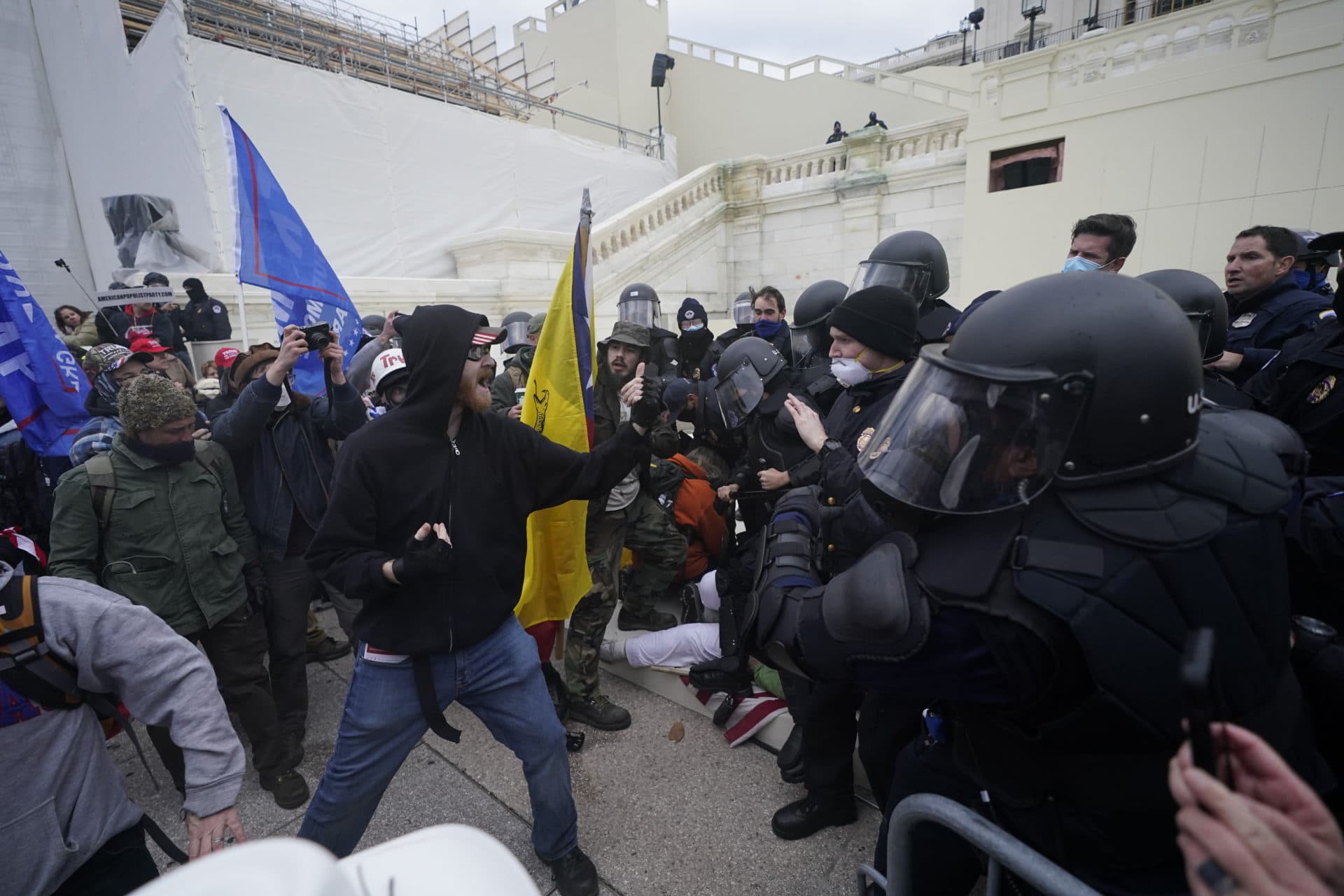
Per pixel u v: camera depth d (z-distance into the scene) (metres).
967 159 10.15
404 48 13.20
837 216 12.61
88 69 7.88
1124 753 0.84
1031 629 0.80
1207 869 0.59
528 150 12.53
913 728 1.47
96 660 1.21
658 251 12.44
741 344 2.66
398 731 1.72
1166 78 8.38
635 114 19.09
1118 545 0.80
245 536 2.51
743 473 2.72
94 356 2.96
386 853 0.76
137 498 2.13
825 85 17.64
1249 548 0.83
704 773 2.44
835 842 2.08
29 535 3.09
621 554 2.98
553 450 1.88
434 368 1.65
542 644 2.71
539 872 2.05
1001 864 1.01
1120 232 2.65
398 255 10.59
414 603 1.65
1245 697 0.79
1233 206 8.14
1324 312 2.73
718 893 1.92
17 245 7.70
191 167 8.03
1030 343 0.85
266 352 2.80
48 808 1.17
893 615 0.91
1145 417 0.81
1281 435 1.08
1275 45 7.69
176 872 0.56
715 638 2.80
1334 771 1.00
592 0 18.80
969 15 16.58
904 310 1.93
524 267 9.64
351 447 1.65
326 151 9.68
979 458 0.88
